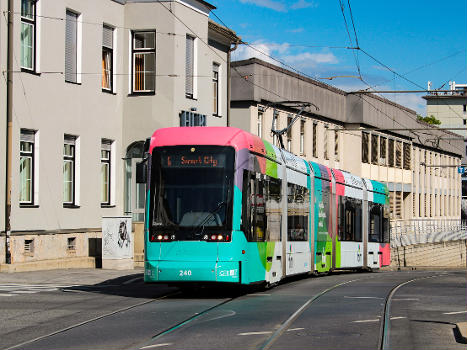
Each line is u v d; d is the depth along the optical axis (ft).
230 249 59.06
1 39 84.12
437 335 41.45
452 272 122.52
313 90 171.94
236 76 144.05
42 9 91.04
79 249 96.78
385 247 123.13
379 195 121.19
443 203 286.46
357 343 38.27
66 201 96.73
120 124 108.06
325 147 181.98
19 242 85.71
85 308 53.93
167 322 45.68
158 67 108.27
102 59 104.53
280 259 72.33
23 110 87.61
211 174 60.29
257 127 146.20
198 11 115.44
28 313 51.01
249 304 56.24
